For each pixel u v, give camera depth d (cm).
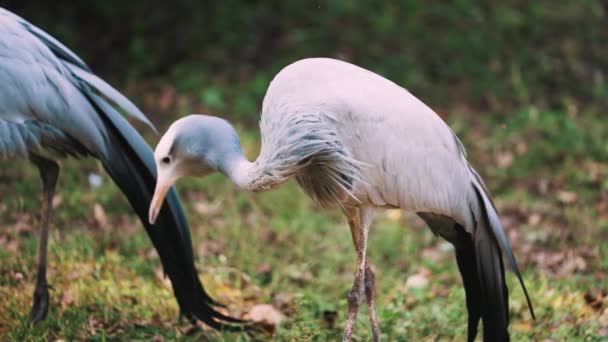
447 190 859
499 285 885
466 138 1606
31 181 1355
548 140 1614
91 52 1881
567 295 1064
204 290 991
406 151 842
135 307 1008
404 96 860
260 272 1139
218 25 1912
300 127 816
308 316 1000
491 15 1998
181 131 829
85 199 1311
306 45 1855
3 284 1042
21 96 908
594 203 1401
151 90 1762
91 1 1969
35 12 1955
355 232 905
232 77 1791
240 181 830
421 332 974
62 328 935
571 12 2052
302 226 1276
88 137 928
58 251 1124
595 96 1809
